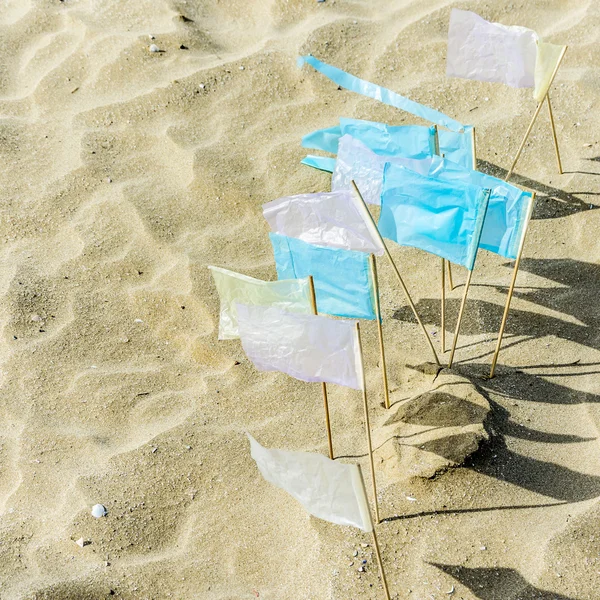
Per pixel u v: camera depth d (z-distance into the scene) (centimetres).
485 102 240
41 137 234
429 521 177
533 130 233
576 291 207
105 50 250
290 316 168
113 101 241
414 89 243
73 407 192
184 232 218
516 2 257
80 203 221
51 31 256
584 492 179
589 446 184
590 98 237
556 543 174
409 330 204
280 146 233
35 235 216
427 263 215
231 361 199
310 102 242
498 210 185
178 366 198
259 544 177
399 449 183
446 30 254
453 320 205
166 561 176
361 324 205
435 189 182
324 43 253
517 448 184
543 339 200
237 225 220
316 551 175
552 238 216
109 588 173
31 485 182
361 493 160
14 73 248
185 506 181
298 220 183
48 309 204
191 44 253
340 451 186
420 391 191
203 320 204
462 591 171
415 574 172
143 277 210
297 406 193
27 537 177
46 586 172
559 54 203
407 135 199
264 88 245
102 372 196
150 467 184
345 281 180
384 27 257
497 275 212
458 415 185
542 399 191
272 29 258
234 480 184
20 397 193
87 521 178
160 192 224
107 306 205
